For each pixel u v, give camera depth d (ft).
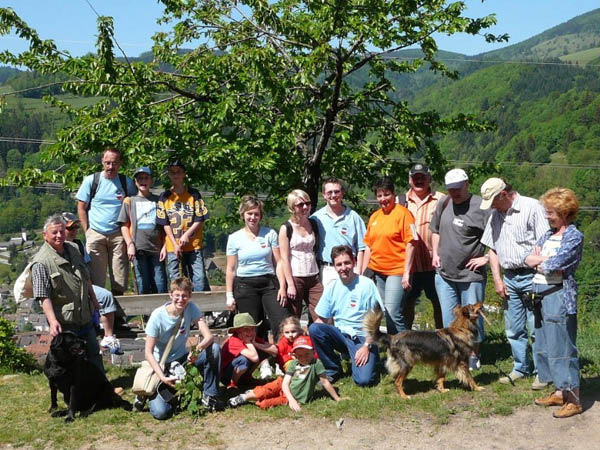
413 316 27.50
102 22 31.01
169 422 20.74
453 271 23.75
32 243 220.43
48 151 37.35
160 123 36.70
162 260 28.32
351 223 25.07
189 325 21.95
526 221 21.45
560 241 19.56
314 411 21.04
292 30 36.86
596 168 225.15
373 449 18.60
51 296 21.95
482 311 22.08
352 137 41.60
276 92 35.37
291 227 24.53
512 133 355.36
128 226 28.37
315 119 38.99
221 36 40.19
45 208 233.55
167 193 28.32
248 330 23.22
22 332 31.53
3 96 37.14
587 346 28.53
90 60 33.47
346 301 23.56
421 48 36.83
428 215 25.90
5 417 21.77
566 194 19.39
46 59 39.52
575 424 19.40
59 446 19.38
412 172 25.95
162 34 42.60
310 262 24.75
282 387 21.71
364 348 23.12
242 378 23.39
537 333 20.61
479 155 336.08
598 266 155.02
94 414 21.56
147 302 27.84
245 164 37.81
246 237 24.62
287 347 23.15
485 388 22.41
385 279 25.31
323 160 41.91
